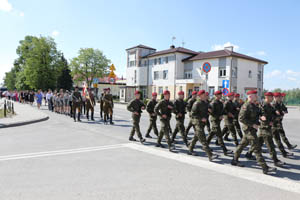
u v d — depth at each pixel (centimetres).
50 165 496
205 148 549
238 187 389
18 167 481
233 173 461
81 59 5478
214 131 632
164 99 652
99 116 1595
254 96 480
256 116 479
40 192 358
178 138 858
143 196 347
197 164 520
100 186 385
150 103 823
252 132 473
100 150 637
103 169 474
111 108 1197
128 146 689
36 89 4712
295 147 735
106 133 915
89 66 5609
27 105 2592
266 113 539
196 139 593
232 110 729
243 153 646
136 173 453
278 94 684
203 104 561
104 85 6625
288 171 484
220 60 3428
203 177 436
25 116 1378
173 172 462
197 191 370
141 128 1075
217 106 629
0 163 507
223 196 352
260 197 351
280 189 383
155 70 4409
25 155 575
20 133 895
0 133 891
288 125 1391
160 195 352
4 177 423
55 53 4791
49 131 947
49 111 1950
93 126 1104
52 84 4766
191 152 604
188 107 719
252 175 452
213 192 367
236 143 724
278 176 450
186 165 510
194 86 3741
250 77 3622
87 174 443
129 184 395
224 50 3625
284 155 607
